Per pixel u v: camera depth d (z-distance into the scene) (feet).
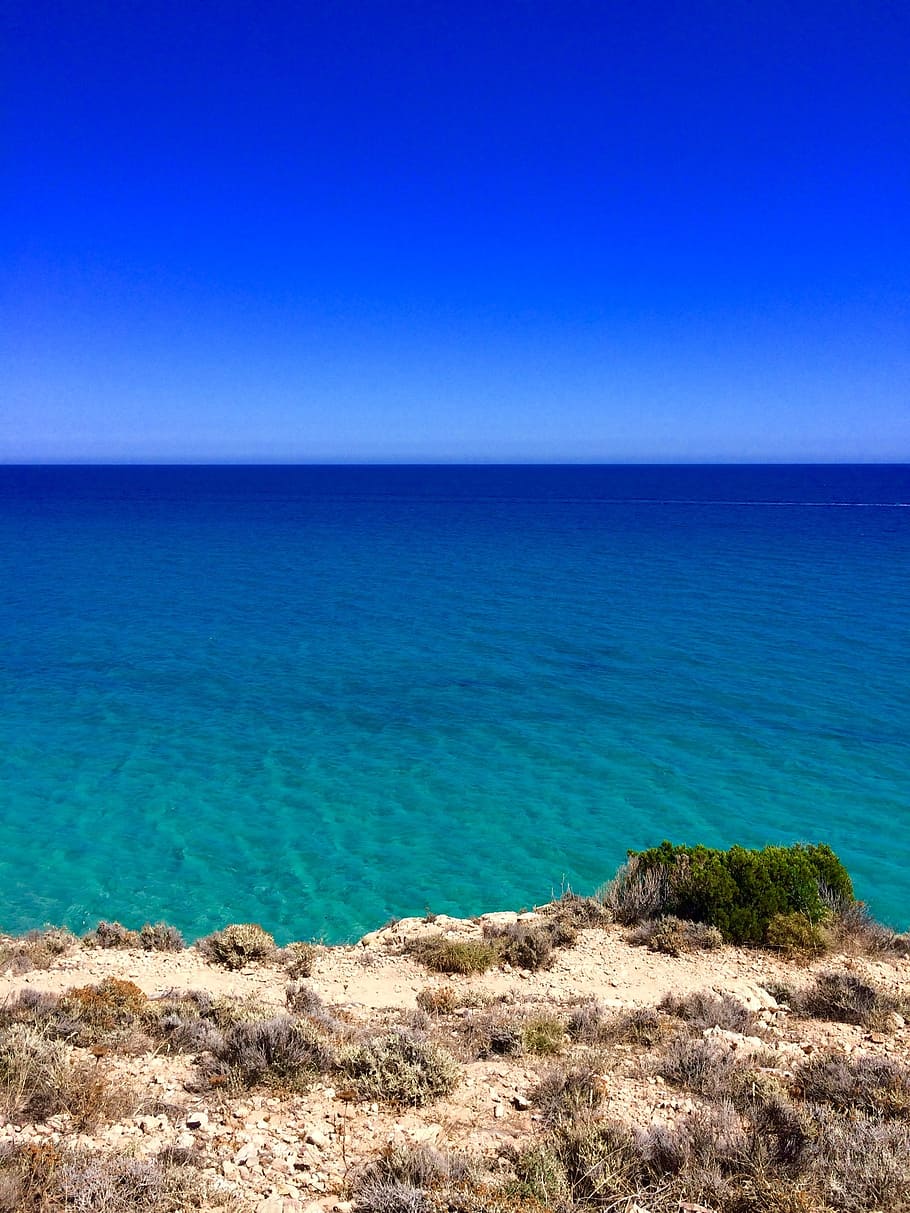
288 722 108.88
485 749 99.50
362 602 200.85
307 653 147.64
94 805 81.41
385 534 384.27
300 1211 18.79
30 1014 29.35
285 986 38.24
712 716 111.86
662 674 133.49
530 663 141.18
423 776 90.74
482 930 47.19
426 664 140.36
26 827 75.97
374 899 64.90
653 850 52.31
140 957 41.98
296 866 70.03
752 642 155.84
